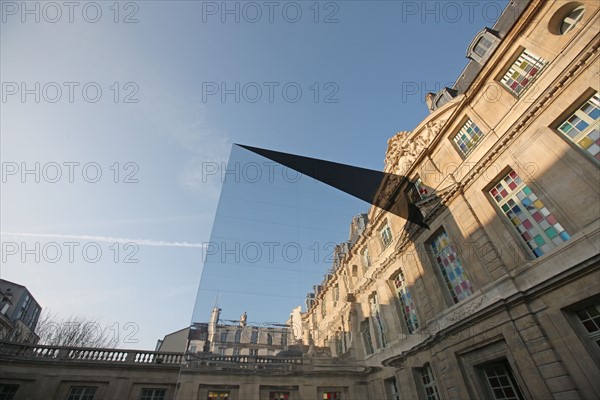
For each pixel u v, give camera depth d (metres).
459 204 11.27
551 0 9.57
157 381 15.58
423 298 9.69
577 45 8.53
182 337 24.28
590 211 7.46
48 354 15.63
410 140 15.27
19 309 35.12
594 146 7.90
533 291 8.03
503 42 10.93
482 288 9.45
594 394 6.43
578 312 7.44
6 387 14.34
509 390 8.18
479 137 11.73
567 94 8.49
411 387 6.36
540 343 7.54
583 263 7.11
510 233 9.42
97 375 15.27
